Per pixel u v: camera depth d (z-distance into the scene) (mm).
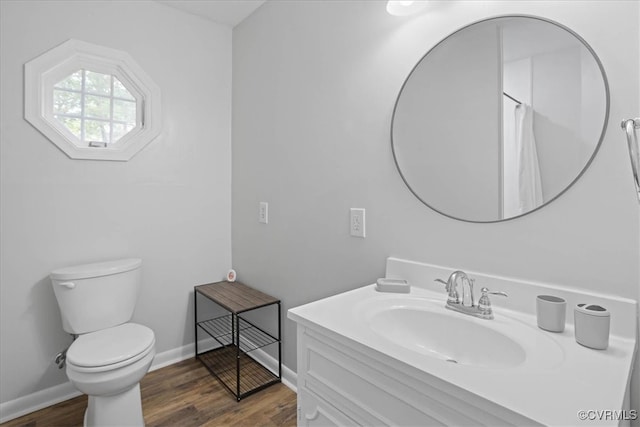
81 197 1889
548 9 966
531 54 996
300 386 1042
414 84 1292
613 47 858
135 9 2047
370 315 1058
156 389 1913
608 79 867
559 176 952
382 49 1416
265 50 2123
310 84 1783
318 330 951
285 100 1963
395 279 1346
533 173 1000
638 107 827
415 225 1319
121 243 2031
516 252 1051
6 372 1695
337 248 1660
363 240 1529
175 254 2256
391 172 1398
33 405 1753
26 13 1701
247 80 2303
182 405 1766
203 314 2385
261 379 2008
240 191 2402
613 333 863
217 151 2430
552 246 978
